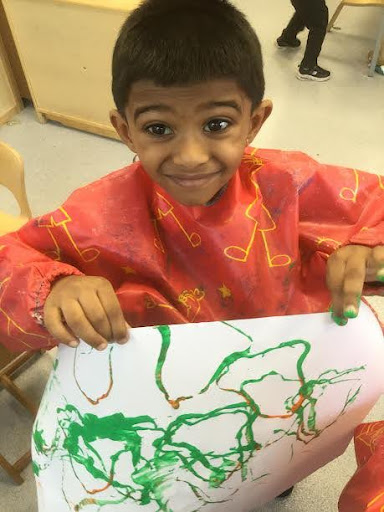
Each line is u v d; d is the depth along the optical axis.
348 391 0.69
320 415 0.71
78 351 0.57
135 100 0.50
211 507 0.77
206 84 0.48
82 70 2.12
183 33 0.49
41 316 0.55
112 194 0.64
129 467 0.64
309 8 2.46
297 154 0.69
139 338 0.55
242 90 0.51
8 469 1.17
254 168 0.67
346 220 0.67
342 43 2.96
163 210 0.65
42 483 0.70
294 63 2.81
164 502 0.71
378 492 0.67
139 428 0.61
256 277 0.67
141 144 0.52
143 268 0.65
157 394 0.59
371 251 0.59
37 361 1.44
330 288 0.58
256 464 0.72
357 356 0.64
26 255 0.59
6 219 1.38
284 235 0.66
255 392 0.63
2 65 2.37
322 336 0.60
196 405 0.61
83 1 1.88
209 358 0.58
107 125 2.28
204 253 0.67
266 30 3.11
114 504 0.69
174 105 0.48
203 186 0.54
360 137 2.28
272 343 0.59
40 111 2.40
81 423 0.61
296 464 0.80
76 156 2.25
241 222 0.65
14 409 1.33
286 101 2.51
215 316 0.70
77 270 0.59
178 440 0.63
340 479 1.17
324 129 2.33
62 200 2.02
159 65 0.48
